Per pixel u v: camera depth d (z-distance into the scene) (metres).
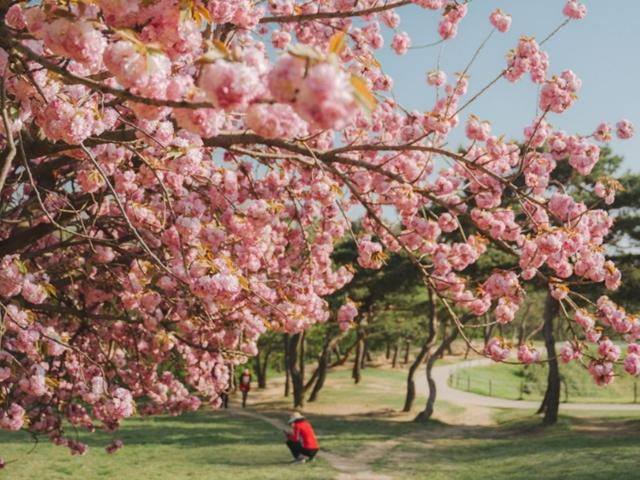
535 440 21.47
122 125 6.09
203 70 1.98
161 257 6.77
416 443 21.41
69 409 9.36
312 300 7.24
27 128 4.62
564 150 7.31
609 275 5.58
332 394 39.69
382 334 48.75
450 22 7.15
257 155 5.72
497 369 60.44
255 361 46.22
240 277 4.40
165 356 10.19
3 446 17.62
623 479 12.44
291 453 18.47
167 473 15.02
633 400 38.12
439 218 7.07
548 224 5.69
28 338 6.48
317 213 8.28
